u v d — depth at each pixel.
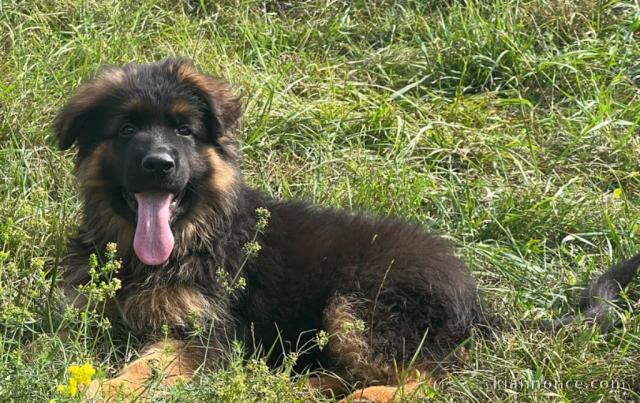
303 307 1.66
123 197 1.65
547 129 2.06
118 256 1.66
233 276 1.65
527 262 1.79
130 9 2.19
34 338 1.56
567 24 2.23
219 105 1.66
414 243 1.67
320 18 2.27
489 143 2.01
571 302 1.76
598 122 2.03
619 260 1.81
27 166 1.87
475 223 1.86
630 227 1.84
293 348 1.66
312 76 2.14
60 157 1.89
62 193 1.84
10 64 2.04
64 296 1.64
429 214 1.90
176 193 1.62
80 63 2.07
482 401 1.55
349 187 1.87
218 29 2.21
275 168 1.94
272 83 2.06
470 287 1.67
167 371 1.54
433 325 1.62
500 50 2.17
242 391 1.41
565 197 1.91
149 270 1.63
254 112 2.00
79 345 1.51
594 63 2.16
